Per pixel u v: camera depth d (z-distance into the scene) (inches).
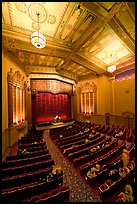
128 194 106.3
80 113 646.5
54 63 494.3
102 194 114.1
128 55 380.5
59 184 140.6
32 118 525.7
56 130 422.9
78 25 243.9
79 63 418.3
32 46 298.4
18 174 164.7
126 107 464.4
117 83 505.4
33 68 495.2
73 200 130.1
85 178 159.9
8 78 297.7
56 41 294.5
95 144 256.5
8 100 298.2
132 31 260.1
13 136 315.6
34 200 106.4
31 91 500.7
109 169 157.6
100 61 426.0
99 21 227.6
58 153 258.7
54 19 228.4
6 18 222.7
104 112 527.8
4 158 242.8
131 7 178.1
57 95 610.5
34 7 202.7
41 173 150.3
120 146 238.5
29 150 234.5
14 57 345.4
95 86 570.6
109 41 303.3
